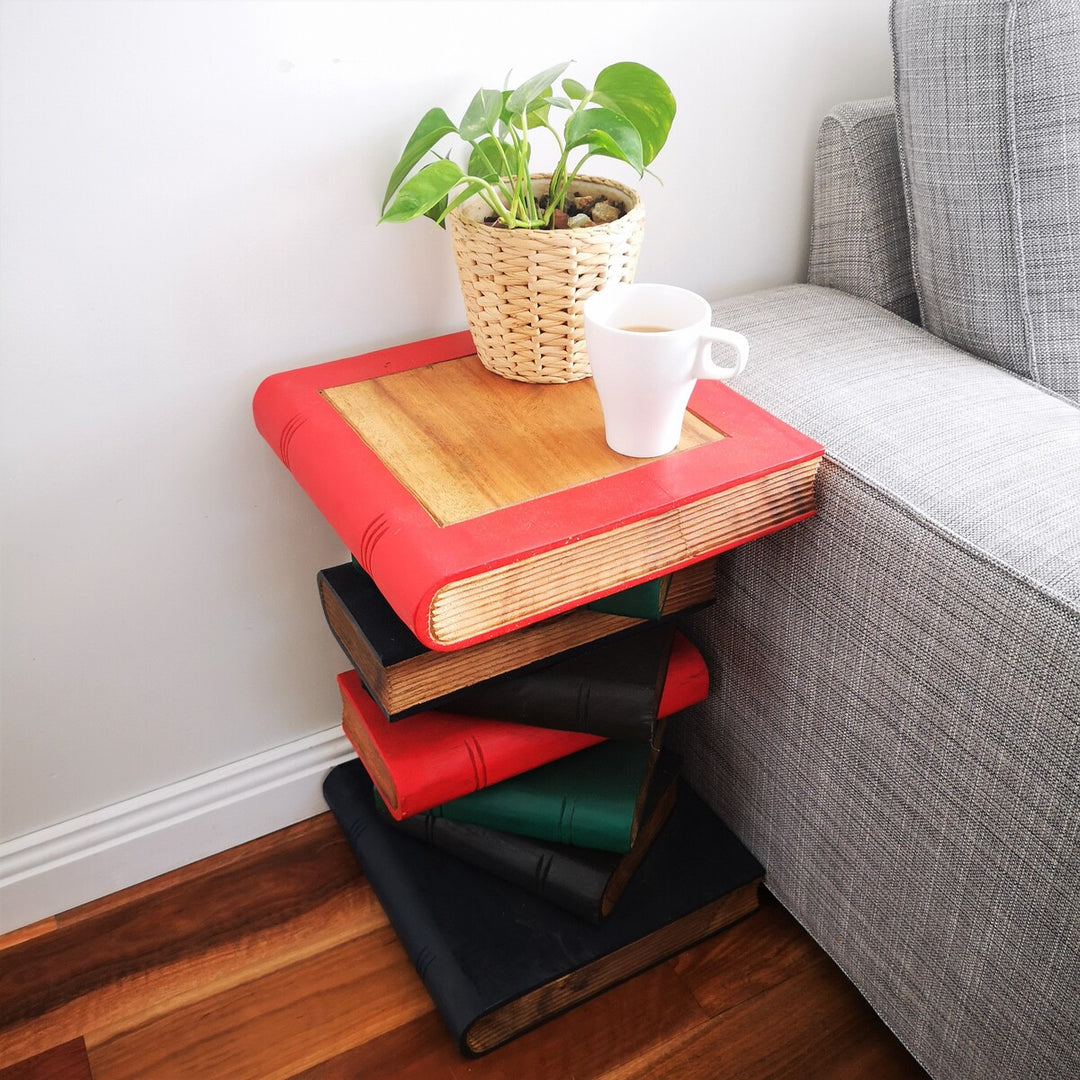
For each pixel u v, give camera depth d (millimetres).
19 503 850
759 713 935
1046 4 784
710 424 798
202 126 780
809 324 971
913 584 725
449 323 973
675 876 967
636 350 673
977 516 702
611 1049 900
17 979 962
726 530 755
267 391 867
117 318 818
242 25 759
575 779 914
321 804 1144
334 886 1054
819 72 1041
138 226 792
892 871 813
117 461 875
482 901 938
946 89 847
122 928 1011
